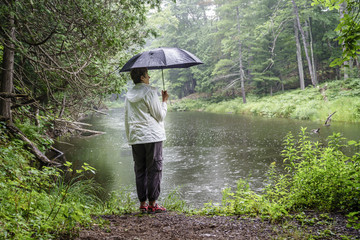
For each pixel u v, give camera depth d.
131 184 7.59
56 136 15.31
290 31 32.94
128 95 3.56
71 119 10.89
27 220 2.61
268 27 28.97
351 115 17.08
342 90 22.72
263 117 23.55
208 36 43.72
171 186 7.49
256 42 34.84
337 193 3.44
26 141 7.03
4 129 6.76
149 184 3.65
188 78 50.28
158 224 3.25
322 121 18.00
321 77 34.03
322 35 32.97
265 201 3.77
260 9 34.03
